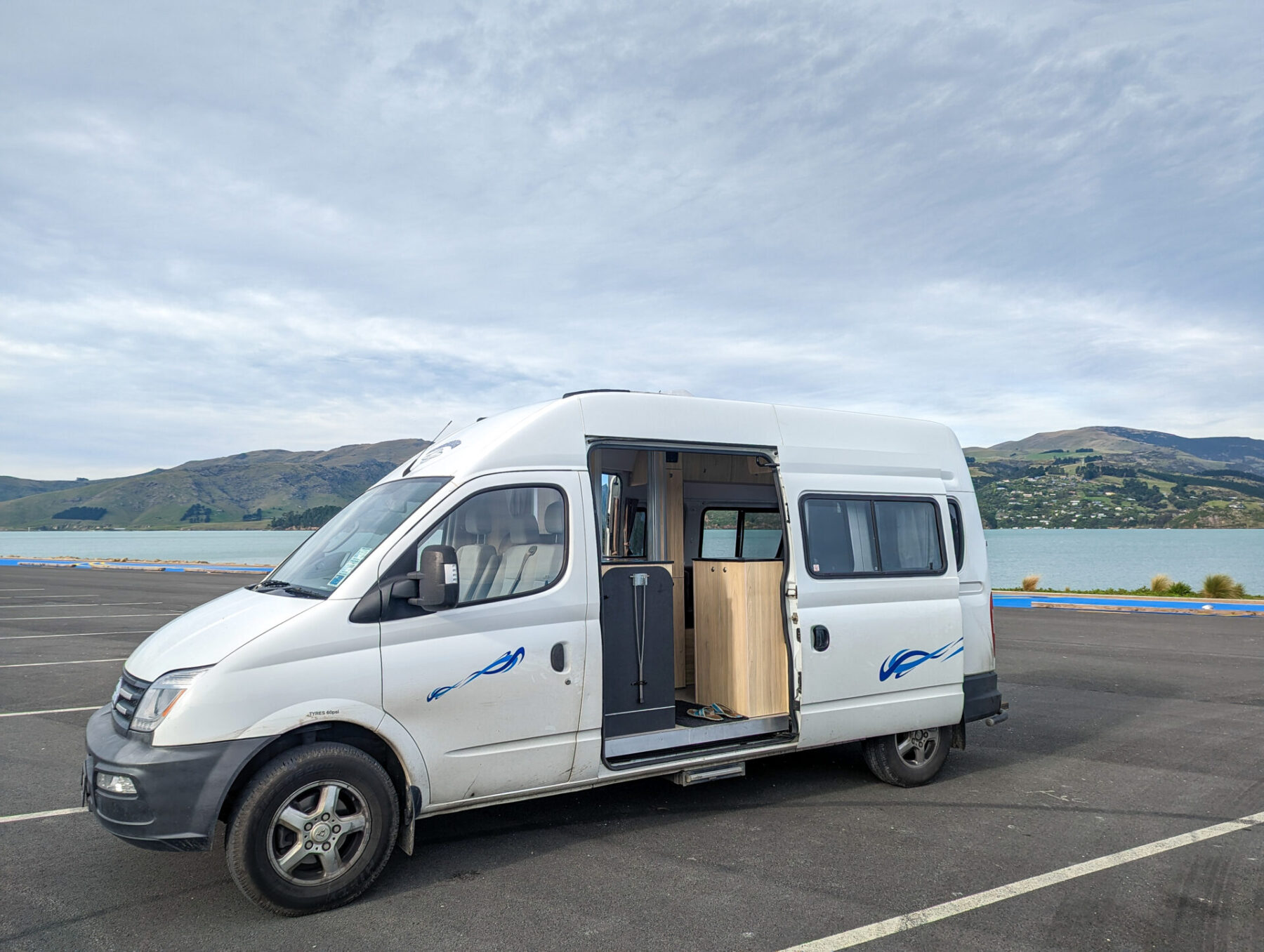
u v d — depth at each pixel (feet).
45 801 18.25
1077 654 41.24
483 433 16.34
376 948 11.76
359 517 16.17
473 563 14.73
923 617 20.04
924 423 21.80
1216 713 27.99
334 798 13.01
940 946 11.87
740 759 17.28
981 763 22.00
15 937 12.10
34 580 98.78
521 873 14.42
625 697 16.53
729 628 18.80
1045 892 13.76
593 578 15.81
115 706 13.75
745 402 18.49
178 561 168.96
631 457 22.16
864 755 20.17
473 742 14.29
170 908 13.03
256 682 12.64
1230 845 16.02
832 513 19.17
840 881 14.16
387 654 13.58
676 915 12.78
